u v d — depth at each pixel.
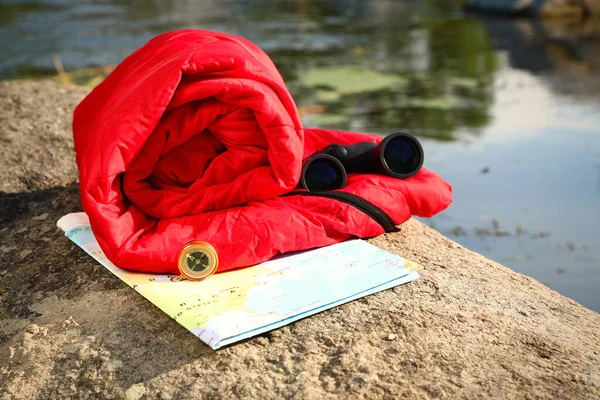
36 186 1.39
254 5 4.95
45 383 0.94
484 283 1.07
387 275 1.04
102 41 3.49
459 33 3.73
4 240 1.21
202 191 1.13
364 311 0.99
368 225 1.13
